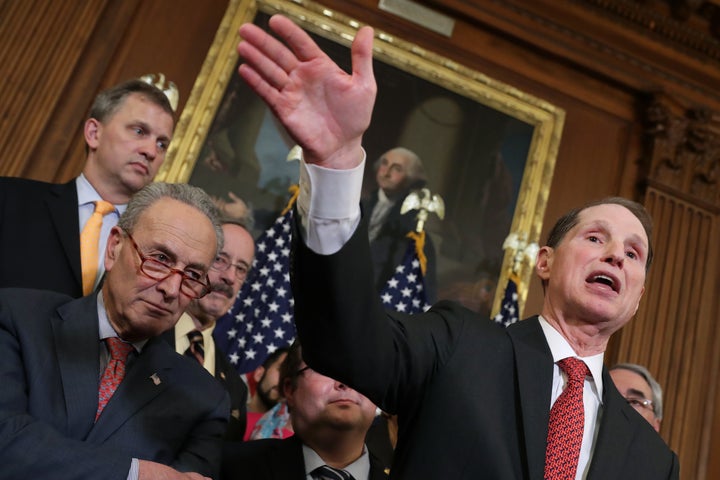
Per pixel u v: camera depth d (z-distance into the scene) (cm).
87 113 569
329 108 153
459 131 648
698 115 710
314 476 259
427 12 671
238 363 530
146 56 595
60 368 211
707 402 654
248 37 148
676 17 726
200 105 586
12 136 545
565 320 202
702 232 697
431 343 179
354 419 262
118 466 195
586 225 210
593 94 707
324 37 626
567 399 183
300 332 160
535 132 667
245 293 549
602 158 694
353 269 156
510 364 184
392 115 635
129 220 233
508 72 686
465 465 167
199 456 221
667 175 696
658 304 667
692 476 630
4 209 284
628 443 186
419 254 599
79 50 577
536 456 171
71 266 279
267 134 600
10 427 193
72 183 310
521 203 645
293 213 162
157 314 221
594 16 710
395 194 619
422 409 175
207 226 234
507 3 690
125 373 223
